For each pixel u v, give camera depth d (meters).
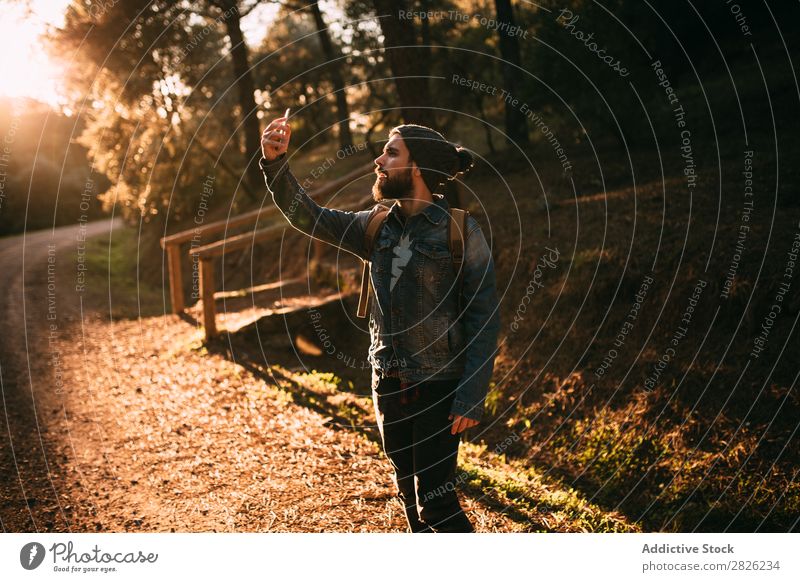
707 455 3.55
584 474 3.86
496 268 5.95
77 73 13.15
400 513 2.95
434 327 1.97
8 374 5.61
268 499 3.15
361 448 3.83
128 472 3.56
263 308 7.03
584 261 5.25
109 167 15.20
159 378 5.42
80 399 4.93
